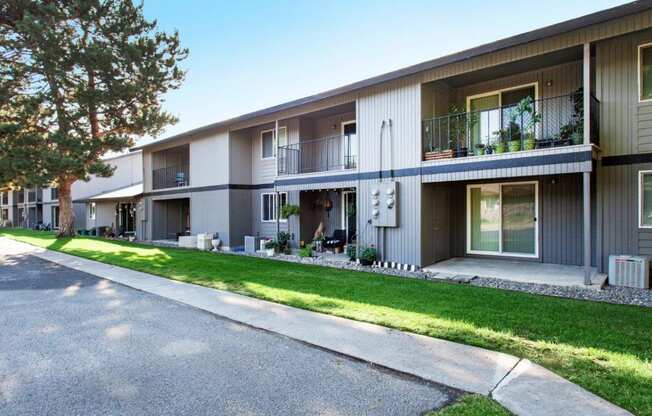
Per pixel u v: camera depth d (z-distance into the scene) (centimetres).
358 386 354
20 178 1712
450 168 934
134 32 1706
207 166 1694
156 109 1811
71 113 1711
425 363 399
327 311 600
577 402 312
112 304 669
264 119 1424
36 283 863
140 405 324
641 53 773
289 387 354
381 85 1073
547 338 461
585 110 753
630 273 736
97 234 2580
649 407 301
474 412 300
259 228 1633
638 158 771
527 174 820
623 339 453
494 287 766
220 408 317
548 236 1001
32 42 1552
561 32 775
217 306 649
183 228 2203
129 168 2898
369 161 1099
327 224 1488
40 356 434
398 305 625
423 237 995
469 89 1102
